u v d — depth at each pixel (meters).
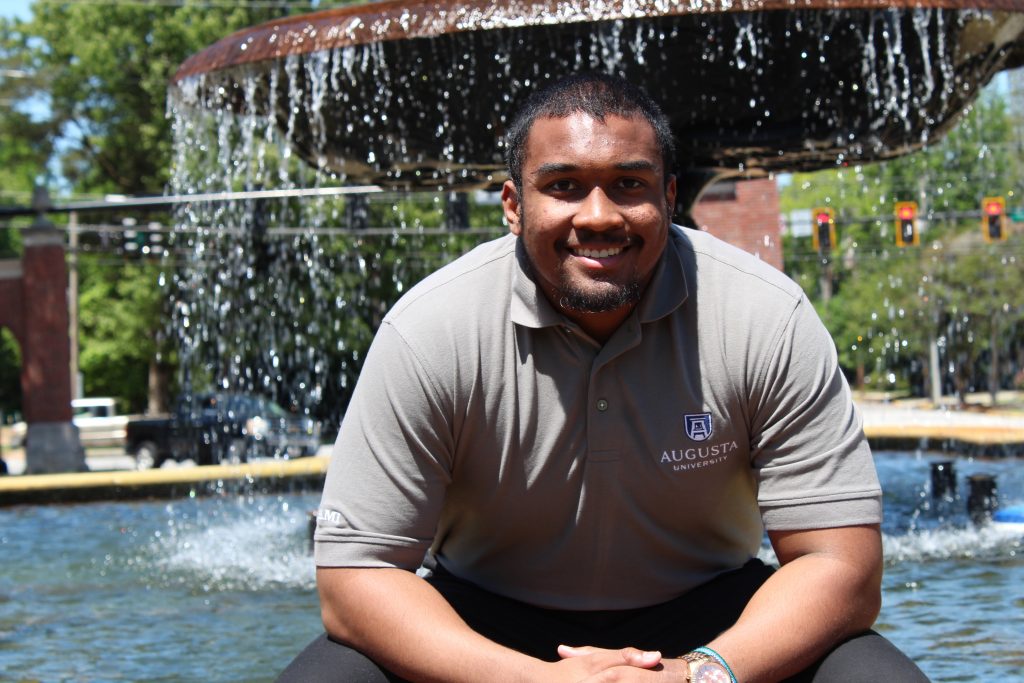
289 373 25.50
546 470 2.28
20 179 41.25
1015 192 22.45
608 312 2.18
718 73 5.21
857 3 4.89
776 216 23.66
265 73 5.50
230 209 13.36
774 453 2.25
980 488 6.25
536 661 2.06
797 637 2.09
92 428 38.22
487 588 2.46
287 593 5.16
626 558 2.36
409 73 5.25
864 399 36.50
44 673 3.60
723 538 2.43
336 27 5.21
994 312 27.66
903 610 4.13
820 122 5.52
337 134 5.69
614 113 2.14
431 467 2.27
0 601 5.12
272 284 13.82
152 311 33.62
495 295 2.28
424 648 2.11
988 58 5.50
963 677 3.17
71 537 7.84
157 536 7.64
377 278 26.92
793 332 2.23
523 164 2.19
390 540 2.23
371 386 2.27
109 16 36.03
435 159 5.71
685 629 2.36
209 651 3.89
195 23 35.47
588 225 2.12
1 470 22.91
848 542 2.19
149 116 36.56
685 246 2.33
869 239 29.38
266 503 9.68
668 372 2.24
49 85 38.56
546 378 2.25
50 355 24.00
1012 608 4.10
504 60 5.11
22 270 24.12
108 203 17.55
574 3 4.86
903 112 5.50
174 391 37.56
